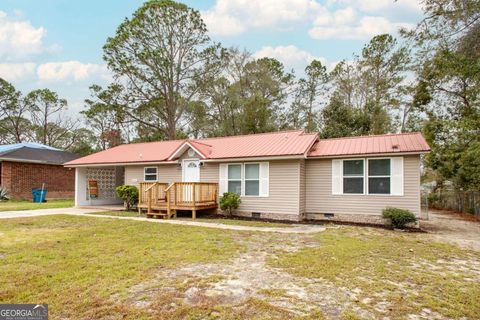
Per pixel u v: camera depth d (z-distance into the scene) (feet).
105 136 102.53
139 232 29.73
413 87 70.79
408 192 36.63
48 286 15.38
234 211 44.57
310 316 12.28
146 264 18.92
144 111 87.30
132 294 14.34
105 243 24.66
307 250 22.95
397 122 84.38
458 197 60.49
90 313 12.55
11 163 68.64
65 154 86.33
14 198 68.59
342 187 40.47
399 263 20.26
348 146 41.86
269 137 49.73
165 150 54.70
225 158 43.98
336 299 14.02
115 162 53.62
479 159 46.70
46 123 124.67
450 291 15.43
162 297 13.96
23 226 32.78
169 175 50.88
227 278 16.55
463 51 33.40
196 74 89.56
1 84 112.47
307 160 43.11
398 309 13.14
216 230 31.32
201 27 86.38
